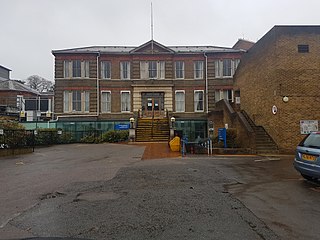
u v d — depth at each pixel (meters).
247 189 7.24
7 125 19.23
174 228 4.50
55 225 4.71
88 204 5.91
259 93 19.38
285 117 16.41
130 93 32.38
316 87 16.59
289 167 11.16
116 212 5.35
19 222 4.87
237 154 16.44
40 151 19.25
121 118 31.86
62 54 31.97
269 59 17.69
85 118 31.56
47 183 8.20
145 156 15.44
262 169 10.64
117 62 32.50
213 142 19.98
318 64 16.69
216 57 32.72
